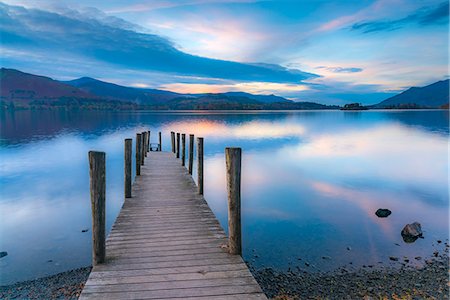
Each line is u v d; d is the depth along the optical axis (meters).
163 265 4.28
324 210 11.27
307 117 98.50
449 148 27.80
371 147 28.48
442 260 7.27
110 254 4.61
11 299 5.84
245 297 3.57
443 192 13.83
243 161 21.73
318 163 20.95
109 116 102.56
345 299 5.69
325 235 8.82
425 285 6.16
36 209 11.84
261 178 16.64
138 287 3.73
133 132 43.16
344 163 20.92
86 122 66.81
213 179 16.11
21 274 6.82
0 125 56.75
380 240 8.48
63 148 28.11
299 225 9.68
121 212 6.71
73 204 12.52
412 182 15.73
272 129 48.41
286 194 13.49
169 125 55.81
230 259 4.46
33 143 31.34
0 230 9.55
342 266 6.98
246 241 8.39
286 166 19.94
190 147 11.17
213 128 49.09
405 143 31.38
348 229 9.32
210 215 6.51
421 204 12.06
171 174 11.05
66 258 7.61
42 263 7.35
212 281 3.88
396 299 5.67
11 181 16.55
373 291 5.94
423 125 58.50
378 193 13.68
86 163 21.64
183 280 3.90
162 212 6.72
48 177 17.50
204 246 4.91
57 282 6.43
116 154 24.78
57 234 9.20
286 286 6.12
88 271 6.91
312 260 7.28
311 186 14.92
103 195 4.32
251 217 10.48
